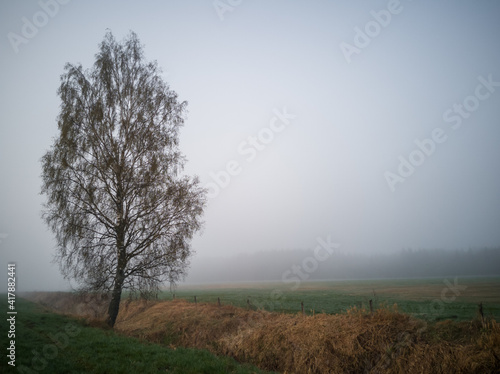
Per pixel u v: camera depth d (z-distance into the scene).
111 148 18.27
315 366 11.55
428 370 9.62
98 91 18.62
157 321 21.03
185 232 18.06
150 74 19.73
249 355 13.84
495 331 9.88
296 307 26.81
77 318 18.61
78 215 17.20
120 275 17.73
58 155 17.28
